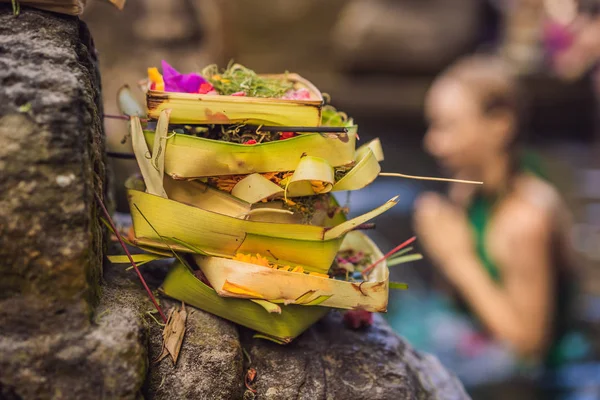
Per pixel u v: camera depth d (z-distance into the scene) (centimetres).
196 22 204
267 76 70
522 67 265
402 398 66
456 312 152
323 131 62
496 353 137
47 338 56
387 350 69
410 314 156
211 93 65
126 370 57
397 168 265
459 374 132
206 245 63
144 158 63
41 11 62
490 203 138
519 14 268
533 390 130
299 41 345
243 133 64
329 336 69
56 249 56
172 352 62
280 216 64
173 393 61
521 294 131
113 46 198
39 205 56
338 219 69
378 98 310
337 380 66
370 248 73
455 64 311
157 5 198
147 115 63
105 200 70
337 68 333
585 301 175
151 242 63
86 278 57
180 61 196
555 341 135
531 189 136
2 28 59
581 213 230
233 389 62
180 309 64
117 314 59
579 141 280
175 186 64
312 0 340
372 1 319
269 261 64
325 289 63
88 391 57
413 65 311
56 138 56
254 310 64
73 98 57
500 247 133
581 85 263
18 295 56
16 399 56
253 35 342
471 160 138
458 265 140
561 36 255
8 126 56
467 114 134
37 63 58
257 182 62
